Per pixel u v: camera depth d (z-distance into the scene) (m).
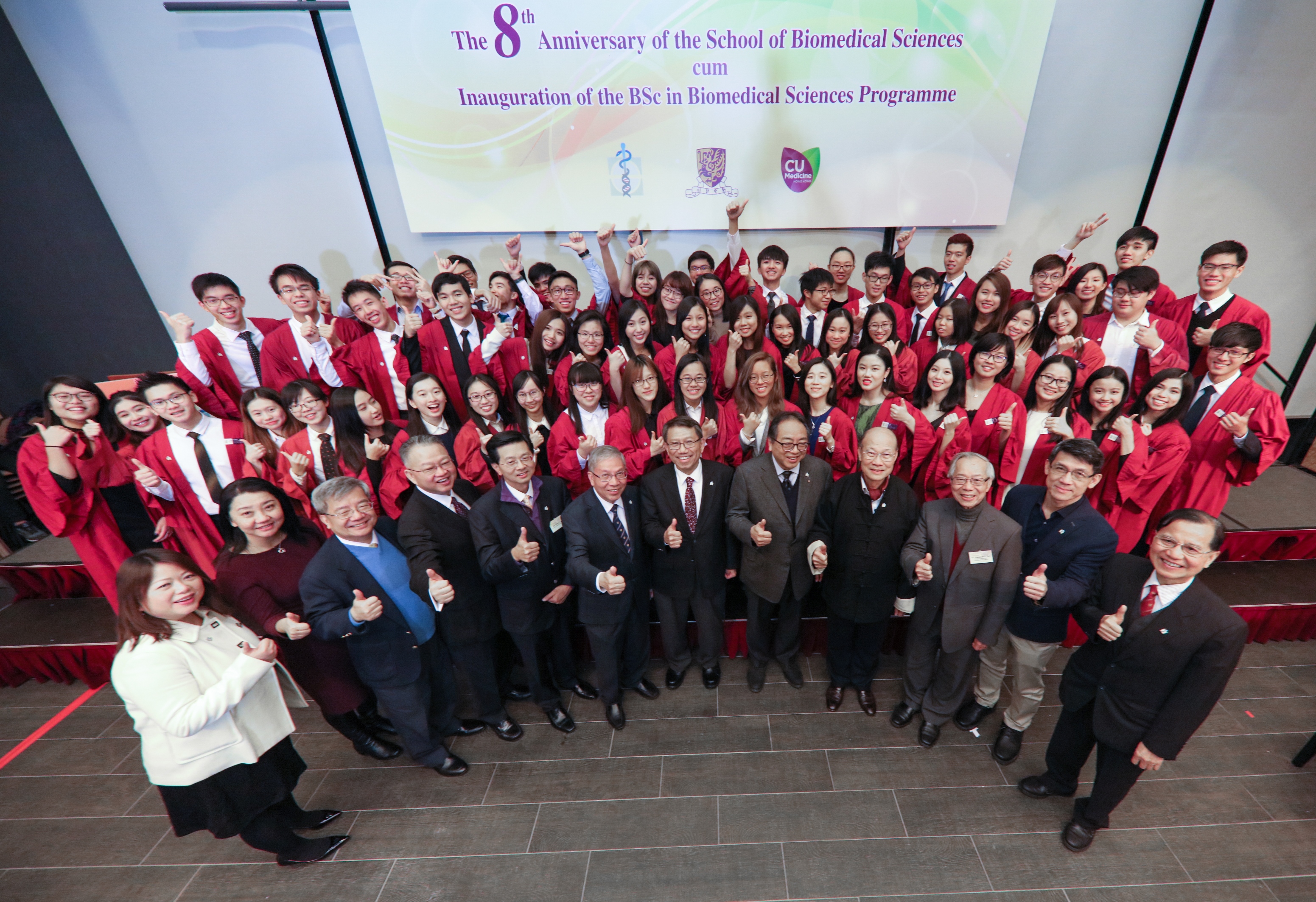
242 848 2.24
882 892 1.96
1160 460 2.62
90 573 3.03
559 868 2.09
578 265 4.40
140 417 2.76
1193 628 1.61
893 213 4.13
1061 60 3.80
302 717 2.80
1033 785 2.24
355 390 2.76
